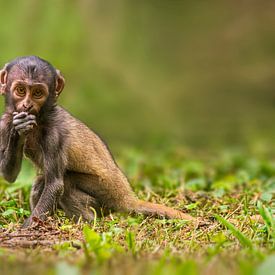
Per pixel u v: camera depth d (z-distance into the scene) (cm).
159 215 1122
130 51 3055
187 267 754
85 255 842
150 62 3105
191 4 3453
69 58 2756
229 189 1349
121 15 3111
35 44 2712
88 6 2945
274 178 1562
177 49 3262
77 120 1125
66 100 2652
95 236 871
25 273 787
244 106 3000
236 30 3406
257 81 3131
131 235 884
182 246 909
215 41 3359
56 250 884
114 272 781
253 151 2289
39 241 920
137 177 1554
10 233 968
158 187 1382
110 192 1135
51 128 1074
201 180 1436
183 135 2702
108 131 2636
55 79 1071
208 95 3041
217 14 3475
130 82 2881
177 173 1627
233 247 899
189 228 1011
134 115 2756
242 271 764
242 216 1066
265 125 2839
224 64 3253
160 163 1828
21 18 2731
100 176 1124
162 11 3325
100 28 2967
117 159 1984
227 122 2866
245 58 3284
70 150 1089
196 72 3178
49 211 1060
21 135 1041
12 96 1042
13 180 1112
